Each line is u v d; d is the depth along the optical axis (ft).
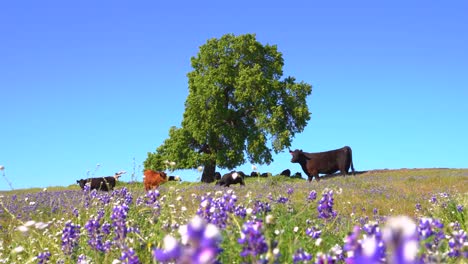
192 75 164.96
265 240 11.03
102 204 35.65
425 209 50.67
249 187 73.46
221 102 155.84
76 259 22.61
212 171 163.32
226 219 17.57
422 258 10.30
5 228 36.04
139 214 28.04
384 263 7.23
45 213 45.24
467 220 30.30
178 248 6.12
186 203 41.47
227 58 158.92
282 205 25.40
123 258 16.38
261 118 151.94
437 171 131.03
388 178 99.55
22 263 23.36
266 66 165.48
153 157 164.04
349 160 115.03
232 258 14.70
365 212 50.83
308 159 115.96
